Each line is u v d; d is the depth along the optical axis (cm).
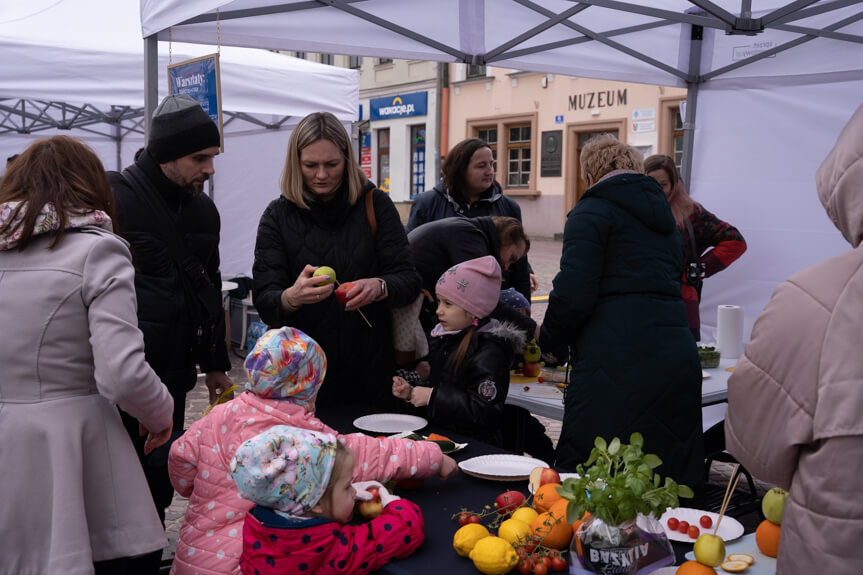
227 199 1048
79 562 182
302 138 286
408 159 2573
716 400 361
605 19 500
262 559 164
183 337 282
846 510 119
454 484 224
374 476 204
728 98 592
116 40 733
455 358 276
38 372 189
